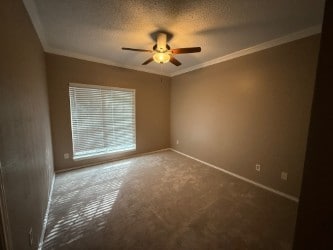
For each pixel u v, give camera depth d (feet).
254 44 8.19
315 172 2.11
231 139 9.95
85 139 10.88
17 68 3.78
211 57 10.21
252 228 5.49
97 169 10.50
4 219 2.56
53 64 9.25
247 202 7.01
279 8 5.42
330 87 1.94
